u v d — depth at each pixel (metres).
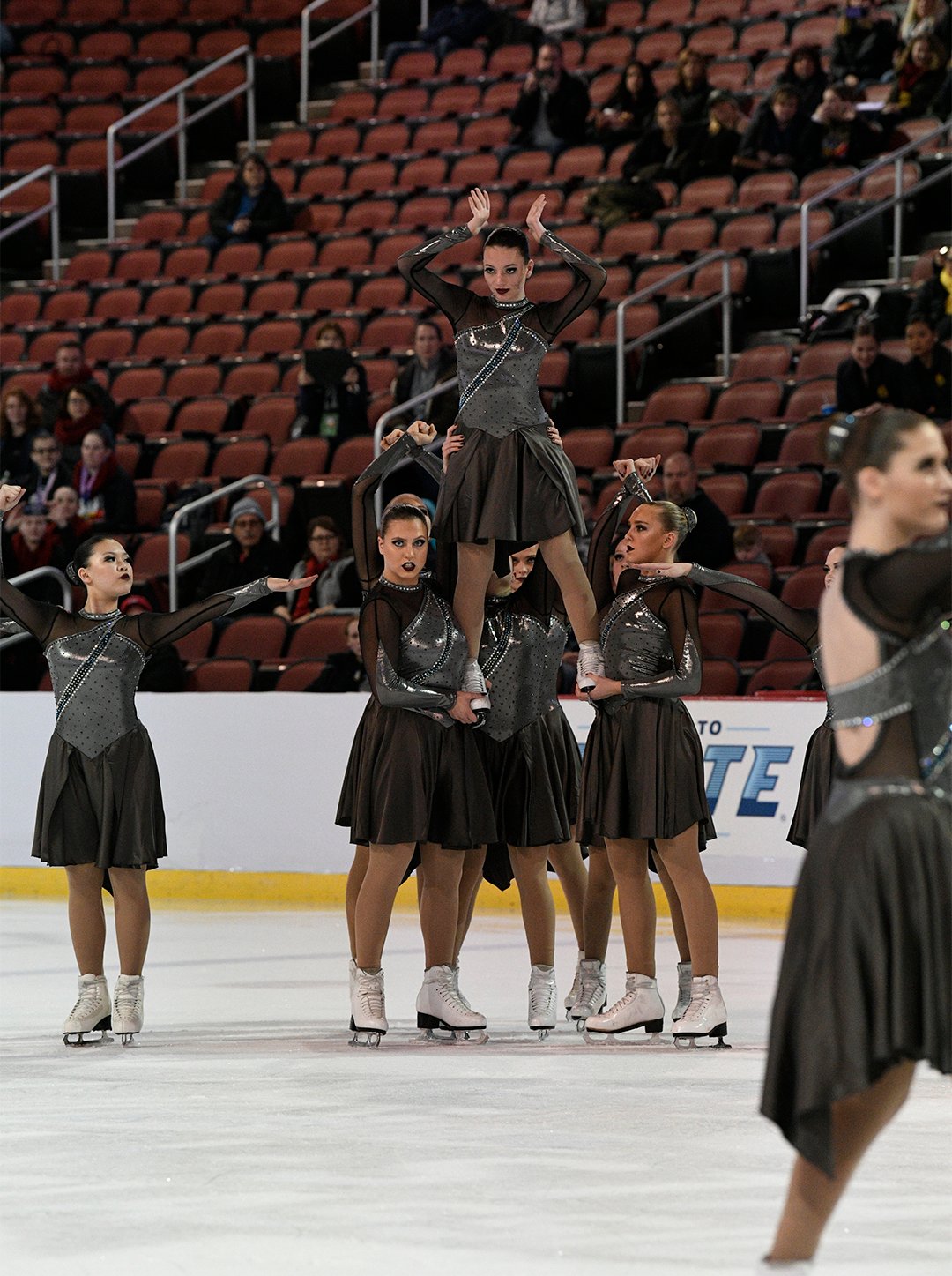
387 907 20.19
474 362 20.08
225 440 47.41
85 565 20.50
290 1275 11.12
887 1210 12.82
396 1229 12.18
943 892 9.69
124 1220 12.43
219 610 20.56
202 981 25.34
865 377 40.41
